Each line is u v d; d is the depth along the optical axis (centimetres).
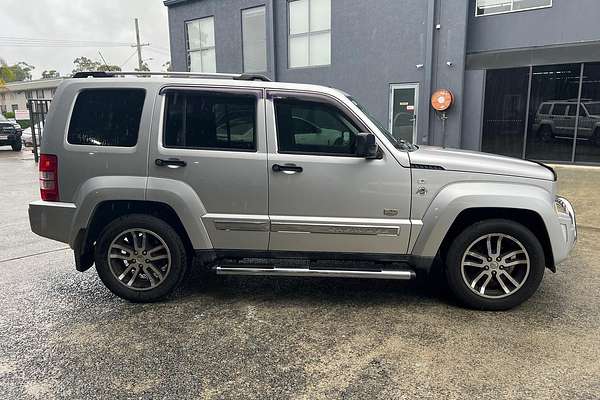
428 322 374
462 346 335
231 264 410
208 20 1648
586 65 1089
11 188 1098
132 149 394
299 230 394
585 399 272
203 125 395
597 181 957
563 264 511
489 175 385
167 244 404
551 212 383
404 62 1246
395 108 1289
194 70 1733
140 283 415
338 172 386
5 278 484
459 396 276
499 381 291
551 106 1148
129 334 357
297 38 1437
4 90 4816
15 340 347
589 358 316
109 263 409
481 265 394
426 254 392
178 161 390
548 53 1122
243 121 393
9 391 283
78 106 400
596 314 386
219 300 422
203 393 281
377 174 385
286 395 279
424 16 1193
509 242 393
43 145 404
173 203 392
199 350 332
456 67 1183
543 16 1115
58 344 341
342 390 283
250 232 397
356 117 388
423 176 384
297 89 392
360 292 441
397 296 430
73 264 532
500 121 1212
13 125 2238
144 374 302
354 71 1335
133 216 404
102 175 396
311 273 400
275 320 380
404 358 319
